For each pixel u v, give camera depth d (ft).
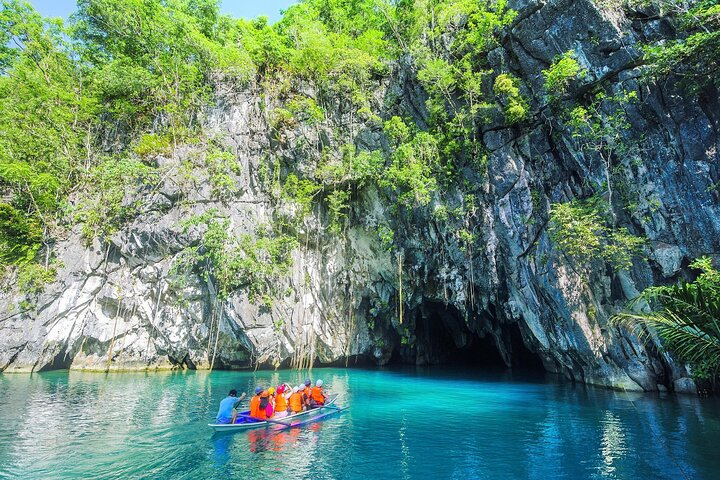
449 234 66.18
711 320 26.02
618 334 48.70
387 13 76.89
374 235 79.46
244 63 83.66
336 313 82.28
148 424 34.86
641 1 49.57
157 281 78.18
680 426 31.94
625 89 49.32
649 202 47.60
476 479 21.99
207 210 74.79
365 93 77.61
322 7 93.91
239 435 31.37
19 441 30.07
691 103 45.80
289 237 77.36
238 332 73.31
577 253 49.49
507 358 84.28
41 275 76.02
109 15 85.81
